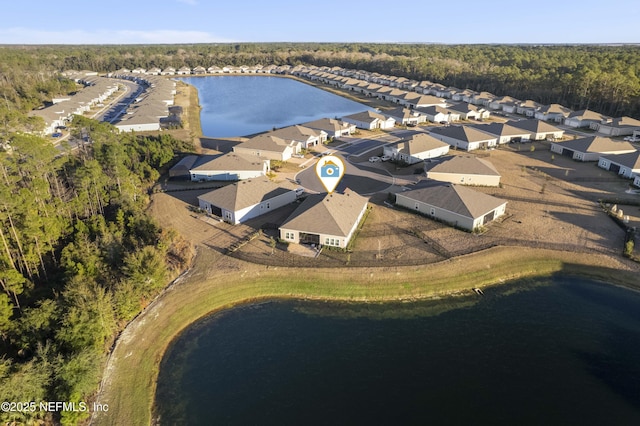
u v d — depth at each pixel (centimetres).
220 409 3553
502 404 3572
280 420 3434
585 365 4038
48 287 4719
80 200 6419
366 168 9656
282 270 5412
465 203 6594
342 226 5953
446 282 5331
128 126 13375
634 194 8044
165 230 6200
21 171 6594
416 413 3478
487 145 11625
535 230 6481
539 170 9556
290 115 16800
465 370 3962
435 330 4550
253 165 8856
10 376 3145
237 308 4931
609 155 9750
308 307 4950
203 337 4447
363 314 4831
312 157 10506
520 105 16762
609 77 15400
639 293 5203
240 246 5962
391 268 5450
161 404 3619
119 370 3834
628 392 3725
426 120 15275
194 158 9594
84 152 8994
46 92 19150
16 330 3794
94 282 4572
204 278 5231
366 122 13600
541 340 4388
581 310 4894
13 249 4872
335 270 5409
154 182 8594
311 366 4016
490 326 4616
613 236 6303
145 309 4628
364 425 3372
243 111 17512
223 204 6756
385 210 7256
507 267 5622
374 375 3894
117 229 6022
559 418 3444
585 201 7681
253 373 3934
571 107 16588
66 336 3653
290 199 7544
